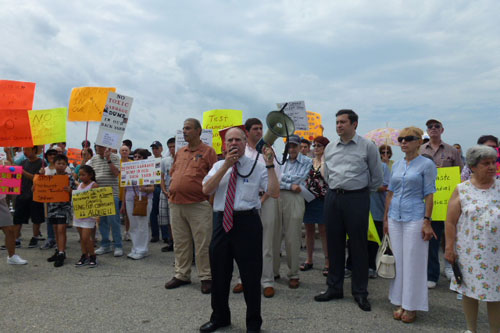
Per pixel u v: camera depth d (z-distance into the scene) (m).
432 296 4.36
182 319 3.56
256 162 3.22
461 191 3.11
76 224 5.54
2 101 6.11
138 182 5.96
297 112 6.01
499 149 4.58
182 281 4.64
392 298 3.71
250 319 3.19
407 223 3.63
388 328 3.41
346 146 4.18
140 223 6.14
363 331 3.33
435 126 5.30
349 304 4.04
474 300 3.12
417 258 3.55
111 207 5.62
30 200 6.78
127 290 4.44
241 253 3.16
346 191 4.10
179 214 4.59
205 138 6.22
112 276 5.02
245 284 3.17
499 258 2.92
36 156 7.05
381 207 5.21
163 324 3.44
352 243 4.06
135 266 5.56
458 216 3.14
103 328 3.34
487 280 2.91
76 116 6.60
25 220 6.82
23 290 4.40
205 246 4.44
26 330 3.28
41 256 6.11
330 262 4.24
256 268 3.17
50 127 6.43
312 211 5.42
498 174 4.51
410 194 3.67
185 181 4.47
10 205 10.39
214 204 3.32
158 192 7.66
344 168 4.10
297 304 4.02
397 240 3.71
